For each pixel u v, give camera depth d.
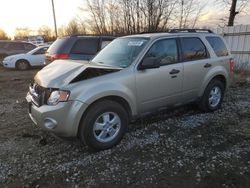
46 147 4.39
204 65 5.57
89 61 4.97
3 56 17.98
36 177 3.55
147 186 3.32
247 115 5.78
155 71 4.72
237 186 3.28
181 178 3.46
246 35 11.98
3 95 8.32
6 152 4.25
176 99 5.23
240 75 10.80
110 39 9.17
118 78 4.27
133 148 4.29
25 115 6.09
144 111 4.78
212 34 6.01
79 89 3.90
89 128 4.02
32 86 4.51
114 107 4.23
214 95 5.97
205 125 5.20
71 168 3.75
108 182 3.42
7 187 3.37
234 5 16.28
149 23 17.44
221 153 4.08
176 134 4.79
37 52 16.36
